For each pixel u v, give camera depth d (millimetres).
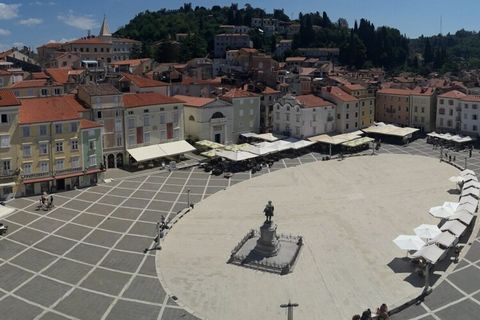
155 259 74500
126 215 93875
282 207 99625
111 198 104438
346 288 65688
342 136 161875
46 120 106438
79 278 68312
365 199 105062
